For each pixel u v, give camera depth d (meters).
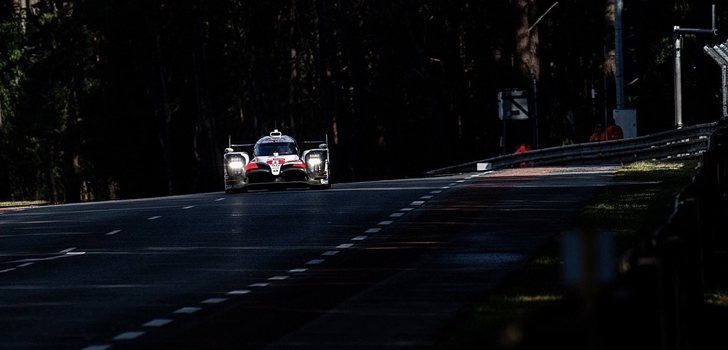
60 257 46.22
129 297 33.78
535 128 114.44
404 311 29.61
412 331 26.59
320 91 156.50
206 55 154.12
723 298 31.03
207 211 64.94
